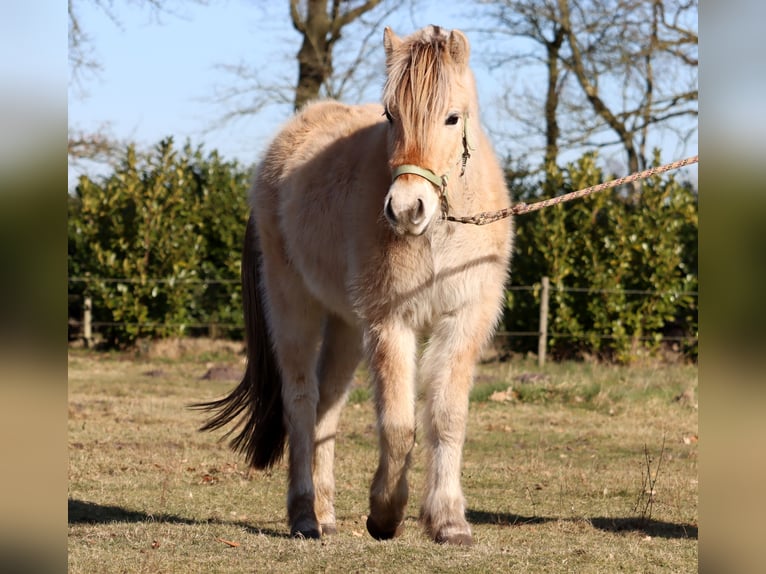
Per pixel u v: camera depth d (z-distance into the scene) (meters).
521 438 8.76
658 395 11.09
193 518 5.52
